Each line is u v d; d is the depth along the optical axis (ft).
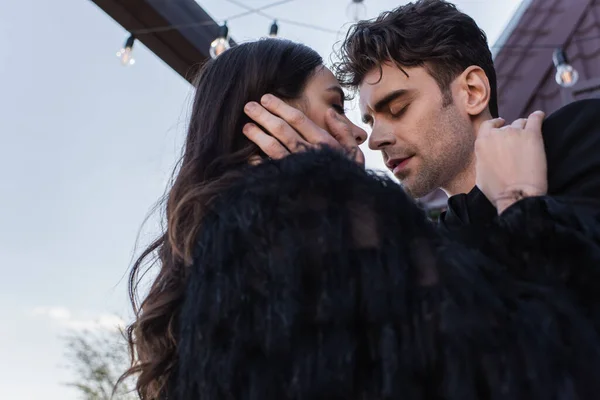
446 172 3.92
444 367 1.42
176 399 1.89
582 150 2.47
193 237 2.01
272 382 1.48
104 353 22.71
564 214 1.81
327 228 1.61
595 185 2.34
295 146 2.15
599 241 1.77
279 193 1.73
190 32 8.22
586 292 1.64
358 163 1.90
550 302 1.53
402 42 3.92
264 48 2.62
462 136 3.90
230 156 2.29
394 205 1.69
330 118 2.54
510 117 10.76
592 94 9.73
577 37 10.27
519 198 2.14
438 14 4.00
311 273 1.57
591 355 1.45
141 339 2.28
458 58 3.92
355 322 1.51
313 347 1.47
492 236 1.78
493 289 1.55
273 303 1.55
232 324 1.60
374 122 4.06
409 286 1.55
